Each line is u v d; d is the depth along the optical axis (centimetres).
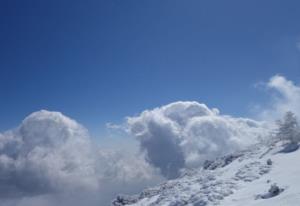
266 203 3112
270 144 6569
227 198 3791
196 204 3931
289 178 3744
